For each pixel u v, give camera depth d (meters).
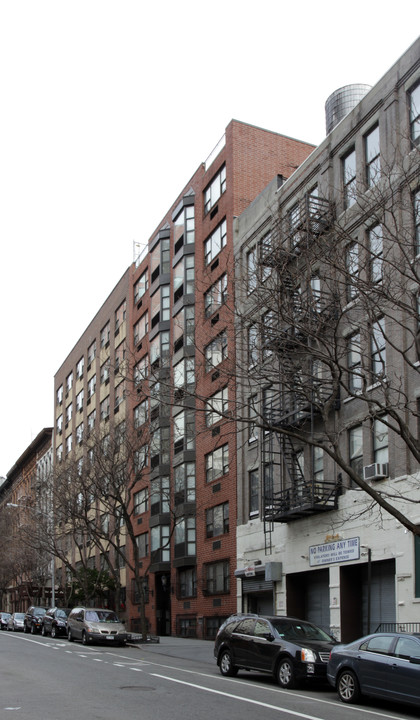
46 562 57.09
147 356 47.25
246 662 18.62
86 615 32.44
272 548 30.42
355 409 25.17
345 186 21.62
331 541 26.02
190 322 39.62
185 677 18.42
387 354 23.19
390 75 24.89
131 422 41.22
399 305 16.05
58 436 70.81
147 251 50.28
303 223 20.23
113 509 36.12
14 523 63.16
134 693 14.91
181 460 39.91
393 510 15.05
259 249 24.55
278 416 28.34
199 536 38.25
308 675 16.70
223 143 39.50
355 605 25.31
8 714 11.91
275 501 29.70
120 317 54.78
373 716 12.92
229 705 13.55
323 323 17.05
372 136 26.02
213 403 37.06
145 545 45.59
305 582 28.84
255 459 32.97
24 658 23.62
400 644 14.18
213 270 38.22
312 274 18.09
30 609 46.38
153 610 43.59
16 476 87.94
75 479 39.75
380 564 24.20
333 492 25.73
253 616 19.30
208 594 36.66
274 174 38.59
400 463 22.67
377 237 17.88
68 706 12.95
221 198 38.75
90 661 22.69
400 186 18.72
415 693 13.32
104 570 48.91
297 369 17.75
